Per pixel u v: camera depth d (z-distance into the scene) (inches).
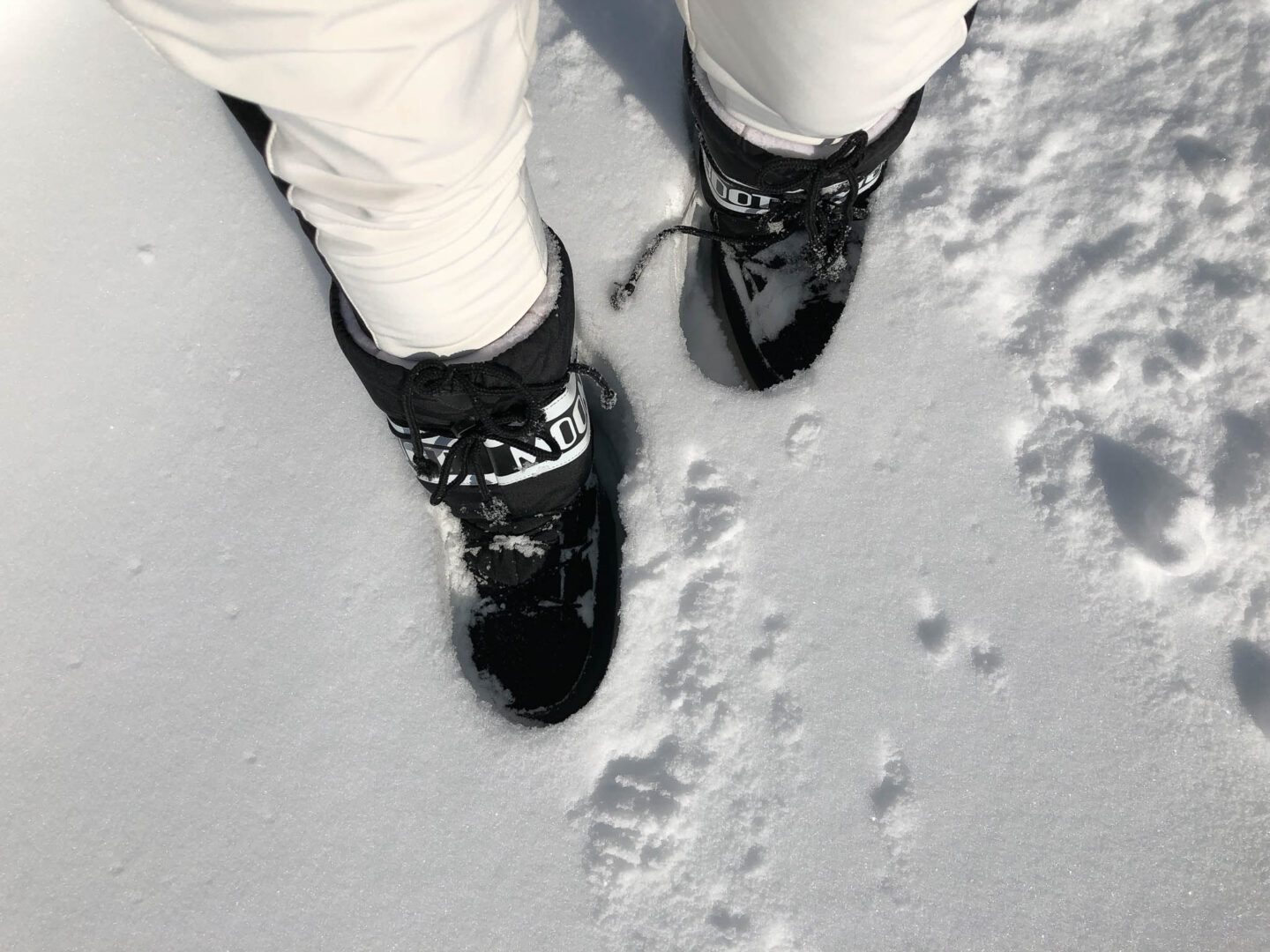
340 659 41.4
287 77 19.5
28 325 46.8
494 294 30.8
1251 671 39.5
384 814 39.4
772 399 44.6
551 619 44.1
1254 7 48.3
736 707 39.9
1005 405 44.1
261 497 43.9
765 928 37.4
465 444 36.5
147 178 49.5
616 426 47.2
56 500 44.2
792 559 42.0
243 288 47.4
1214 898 37.2
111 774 40.3
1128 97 48.1
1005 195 47.1
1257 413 42.1
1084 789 38.5
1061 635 40.5
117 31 52.2
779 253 49.1
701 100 40.5
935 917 37.4
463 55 21.2
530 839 38.8
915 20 30.0
